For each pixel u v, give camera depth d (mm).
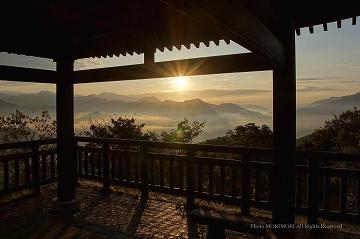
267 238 2756
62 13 3301
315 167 4195
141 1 2977
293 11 3252
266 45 2375
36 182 5914
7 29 3855
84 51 5043
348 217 4027
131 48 4656
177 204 5395
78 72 4906
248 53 3572
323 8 3217
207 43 3939
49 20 3525
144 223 4523
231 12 1652
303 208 4293
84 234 4129
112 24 3637
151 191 6039
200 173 5121
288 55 3221
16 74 4238
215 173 9812
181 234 4145
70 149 5074
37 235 4082
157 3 3004
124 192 6102
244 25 1849
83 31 4043
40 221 4582
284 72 3254
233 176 4848
